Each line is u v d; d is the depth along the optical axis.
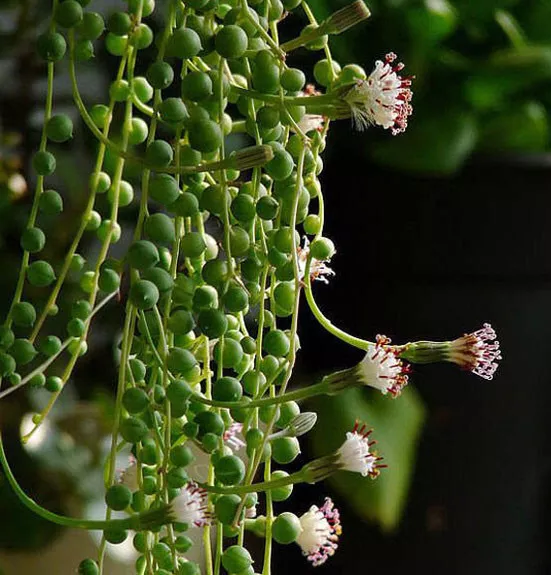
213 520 0.69
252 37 0.69
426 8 1.05
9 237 0.96
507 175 1.07
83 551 0.97
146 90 0.71
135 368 0.68
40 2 0.98
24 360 0.69
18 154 1.00
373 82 0.67
